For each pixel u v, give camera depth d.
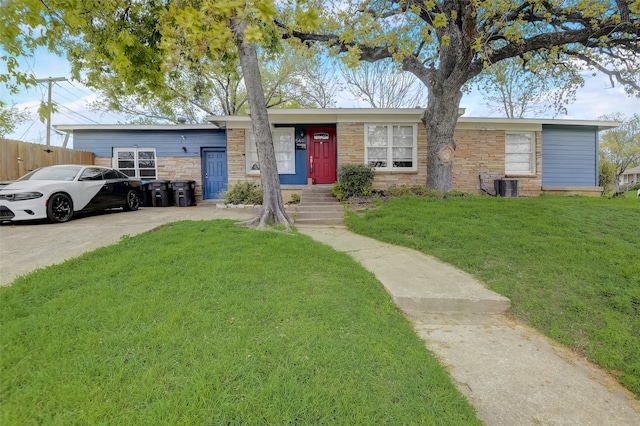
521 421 2.11
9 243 5.35
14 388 1.90
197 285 3.44
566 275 4.41
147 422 1.68
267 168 7.00
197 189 13.57
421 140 11.70
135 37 6.20
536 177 12.72
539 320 3.58
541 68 10.32
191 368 2.12
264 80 20.19
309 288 3.58
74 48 6.71
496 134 12.48
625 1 7.06
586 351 3.07
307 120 11.86
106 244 5.27
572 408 2.27
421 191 10.03
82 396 1.83
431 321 3.55
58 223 7.30
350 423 1.83
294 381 2.08
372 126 11.66
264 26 7.79
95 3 5.16
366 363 2.38
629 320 3.46
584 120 12.73
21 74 3.57
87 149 13.29
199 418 1.73
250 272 3.89
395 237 6.23
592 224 6.60
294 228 6.87
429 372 2.42
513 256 5.05
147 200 12.35
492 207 7.99
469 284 4.22
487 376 2.58
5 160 9.22
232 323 2.73
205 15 2.57
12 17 3.01
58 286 3.42
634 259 4.73
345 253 5.27
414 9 7.01
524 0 8.37
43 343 2.33
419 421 1.93
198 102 20.38
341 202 9.87
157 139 13.52
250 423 1.74
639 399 2.44
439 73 9.27
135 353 2.25
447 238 5.93
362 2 8.45
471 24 7.52
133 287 3.36
